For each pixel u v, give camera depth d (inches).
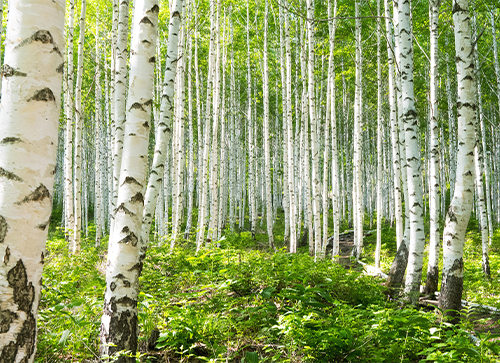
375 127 1128.8
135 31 143.7
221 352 145.3
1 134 67.4
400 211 419.2
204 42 813.2
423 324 159.2
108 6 611.5
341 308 180.2
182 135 478.3
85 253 350.6
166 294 190.7
